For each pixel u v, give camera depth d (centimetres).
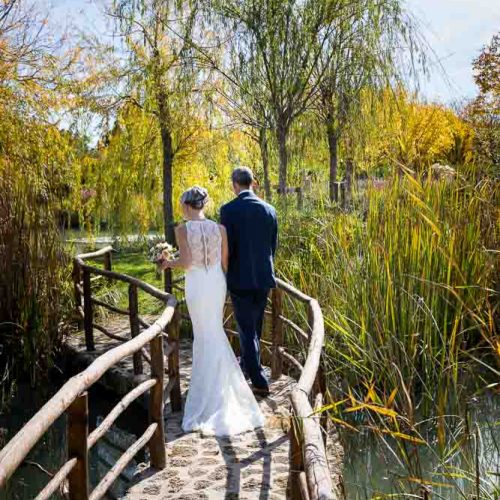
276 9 984
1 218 736
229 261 555
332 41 1016
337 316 596
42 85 1042
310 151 1178
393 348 543
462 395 492
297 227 792
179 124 1448
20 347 741
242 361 624
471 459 377
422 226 577
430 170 627
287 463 447
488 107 1224
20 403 696
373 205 621
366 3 983
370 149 999
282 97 1022
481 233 595
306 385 303
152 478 428
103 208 1644
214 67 1112
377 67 1003
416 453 366
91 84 1432
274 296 624
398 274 568
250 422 511
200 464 448
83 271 781
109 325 935
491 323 399
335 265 640
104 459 559
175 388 564
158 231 1817
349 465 444
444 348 494
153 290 625
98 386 718
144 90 1459
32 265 738
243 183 562
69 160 1051
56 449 583
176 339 563
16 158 932
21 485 511
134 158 1622
